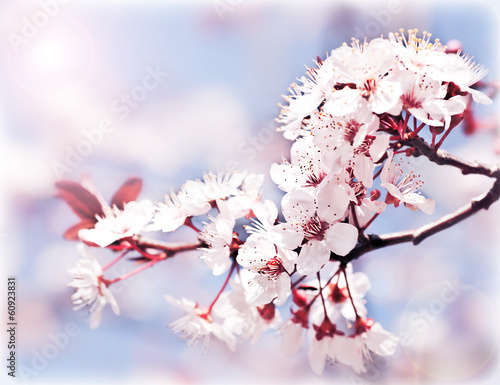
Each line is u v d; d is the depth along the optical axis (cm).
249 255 38
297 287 40
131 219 41
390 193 38
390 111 37
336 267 42
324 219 38
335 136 38
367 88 37
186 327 41
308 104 39
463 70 38
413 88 37
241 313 40
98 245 40
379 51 37
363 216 39
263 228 39
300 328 41
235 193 40
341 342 40
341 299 42
